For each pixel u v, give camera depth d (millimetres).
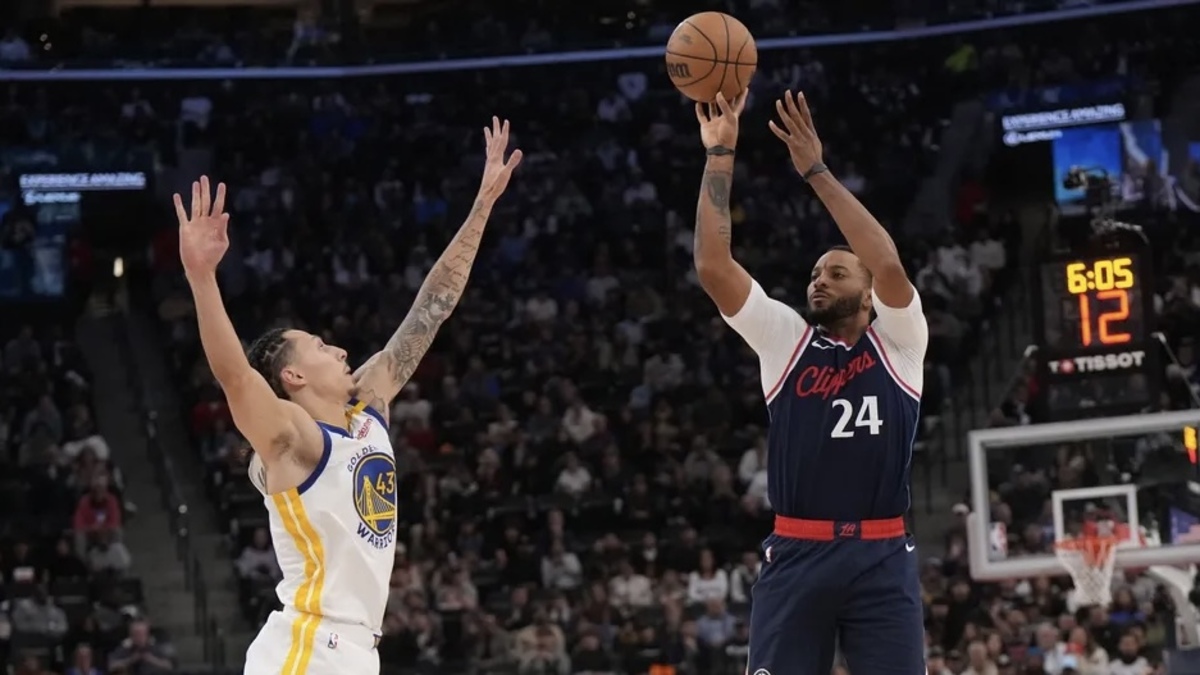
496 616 19516
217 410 23484
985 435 12523
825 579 5945
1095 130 26266
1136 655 16750
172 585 21594
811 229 26516
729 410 22766
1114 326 12977
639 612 18922
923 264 25047
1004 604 18312
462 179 27828
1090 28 26688
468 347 24844
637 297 25422
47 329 25172
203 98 28375
